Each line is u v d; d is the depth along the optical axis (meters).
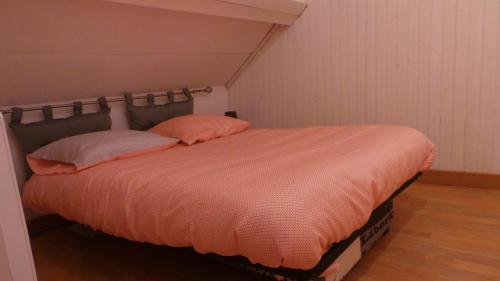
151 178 1.65
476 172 2.80
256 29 3.36
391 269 1.77
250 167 1.63
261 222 1.18
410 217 2.36
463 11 2.65
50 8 1.92
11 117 2.30
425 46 2.84
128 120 3.02
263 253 1.18
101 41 2.35
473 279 1.65
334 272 1.36
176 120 2.84
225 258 1.44
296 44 3.47
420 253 1.91
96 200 1.78
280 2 2.97
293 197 1.23
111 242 2.32
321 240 1.19
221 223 1.28
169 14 2.49
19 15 1.85
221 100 3.99
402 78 2.98
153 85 3.15
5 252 1.18
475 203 2.52
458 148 2.84
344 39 3.20
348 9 3.13
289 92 3.62
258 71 3.77
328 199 1.28
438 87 2.84
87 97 2.75
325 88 3.38
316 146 2.06
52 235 2.48
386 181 1.63
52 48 2.17
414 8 2.83
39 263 2.08
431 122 2.92
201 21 2.77
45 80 2.36
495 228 2.12
